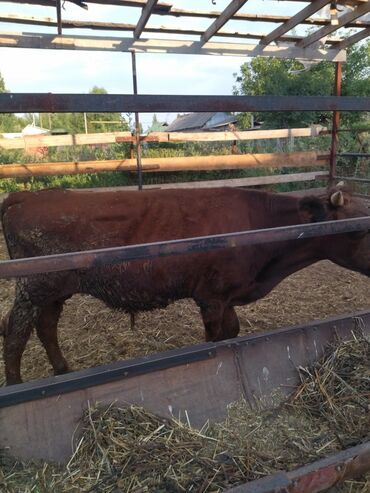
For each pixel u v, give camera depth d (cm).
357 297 499
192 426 218
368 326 273
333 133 821
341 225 219
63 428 196
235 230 301
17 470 184
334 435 214
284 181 839
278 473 149
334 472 156
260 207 312
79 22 638
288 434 216
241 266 295
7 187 1023
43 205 297
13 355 299
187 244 188
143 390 213
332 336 262
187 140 802
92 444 196
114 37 674
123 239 291
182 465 190
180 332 409
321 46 768
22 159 1162
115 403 208
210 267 290
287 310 461
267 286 323
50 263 167
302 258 316
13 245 302
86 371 200
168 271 290
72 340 394
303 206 293
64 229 290
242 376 234
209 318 307
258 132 829
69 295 326
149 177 1053
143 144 1180
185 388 221
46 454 192
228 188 323
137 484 182
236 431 217
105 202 299
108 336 401
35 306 297
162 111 184
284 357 246
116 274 290
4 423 186
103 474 186
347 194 293
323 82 1355
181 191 315
